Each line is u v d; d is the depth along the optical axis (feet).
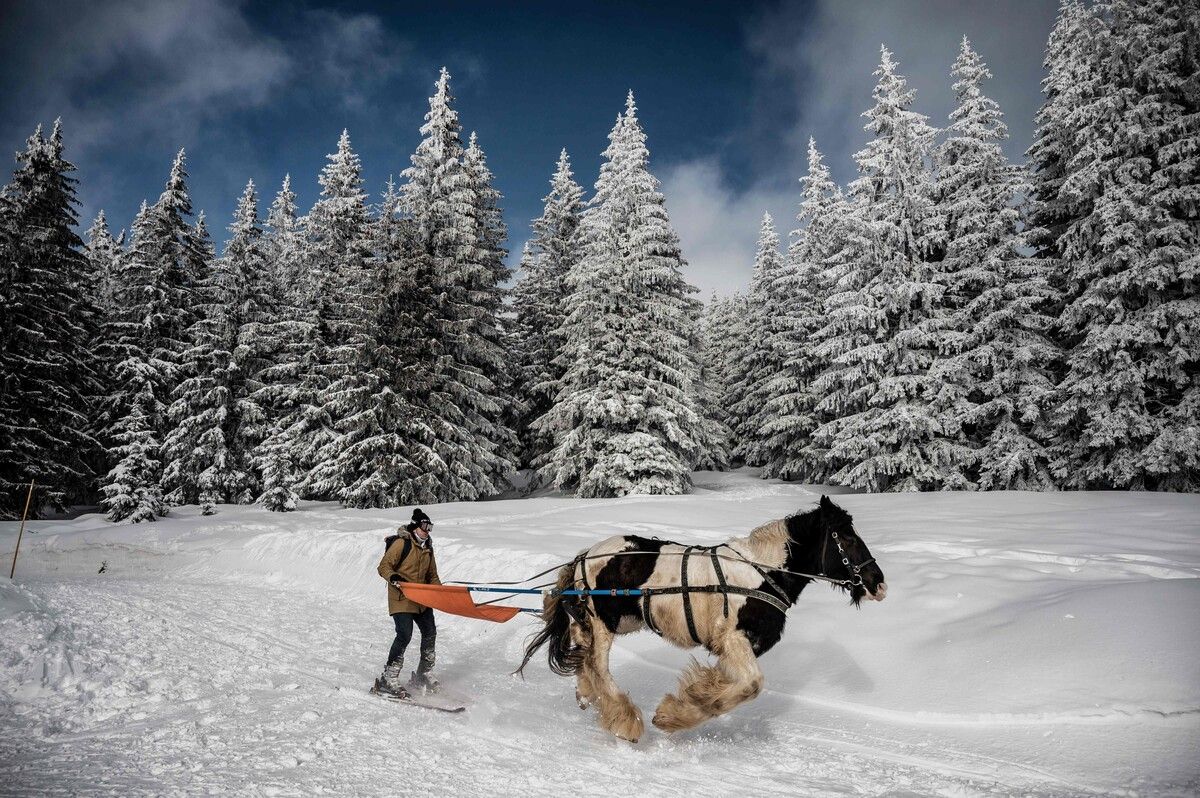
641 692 23.52
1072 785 14.37
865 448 92.02
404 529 24.07
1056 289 87.25
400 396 89.45
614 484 93.56
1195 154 74.38
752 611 18.01
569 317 101.65
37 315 93.30
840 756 16.87
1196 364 74.64
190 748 15.15
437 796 13.06
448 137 102.99
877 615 25.86
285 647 27.86
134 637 26.22
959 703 19.01
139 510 78.33
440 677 25.55
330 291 108.58
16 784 12.60
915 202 90.74
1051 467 80.02
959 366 84.58
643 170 104.63
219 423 103.65
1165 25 75.87
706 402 134.62
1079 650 19.61
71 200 97.91
